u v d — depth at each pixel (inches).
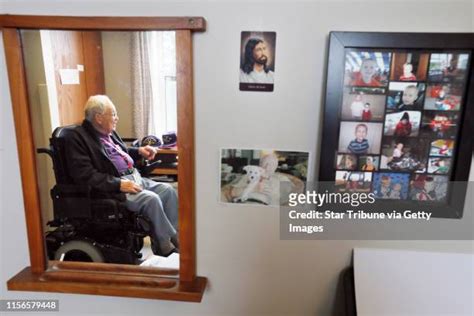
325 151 35.6
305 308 41.9
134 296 39.1
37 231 40.4
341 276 40.4
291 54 34.8
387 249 39.1
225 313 42.8
